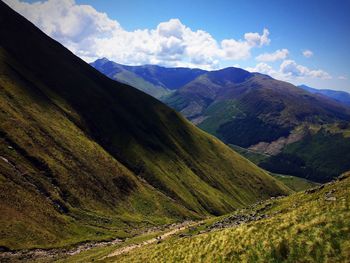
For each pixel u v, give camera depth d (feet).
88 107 561.84
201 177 651.66
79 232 301.84
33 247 247.29
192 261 112.06
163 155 605.31
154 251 140.77
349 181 134.31
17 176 310.65
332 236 83.10
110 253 225.15
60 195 336.90
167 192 512.22
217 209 566.36
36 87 492.54
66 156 393.70
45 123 419.33
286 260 85.76
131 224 369.50
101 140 514.68
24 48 579.89
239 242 104.58
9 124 362.74
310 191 157.79
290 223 99.30
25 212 278.05
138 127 633.61
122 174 456.86
